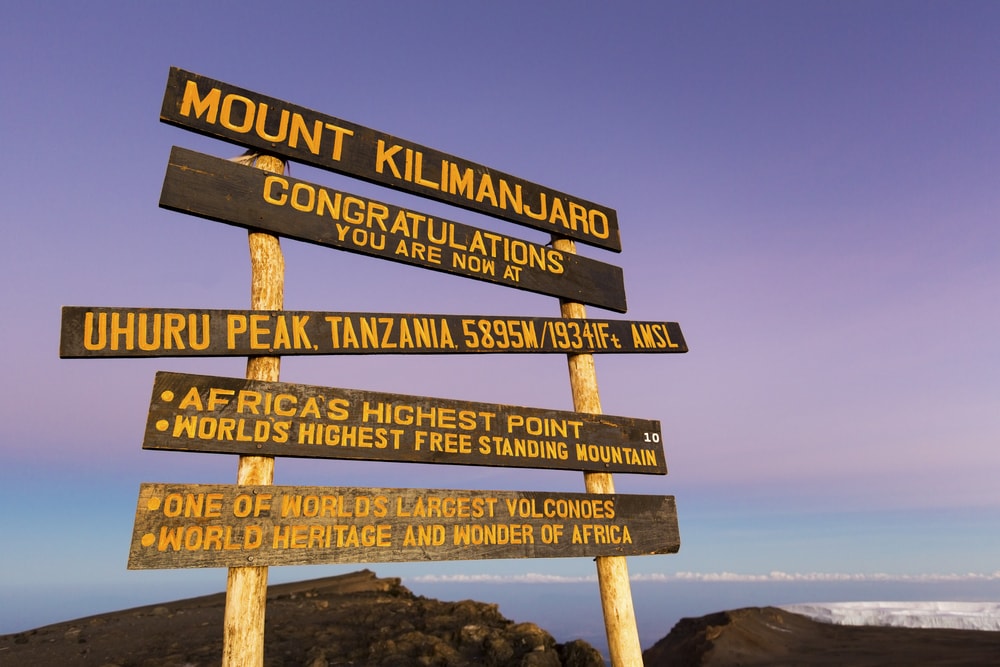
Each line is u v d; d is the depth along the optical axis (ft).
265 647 30.66
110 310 14.55
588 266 25.34
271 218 17.43
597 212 26.71
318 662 27.58
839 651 54.65
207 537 14.21
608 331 24.18
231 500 14.71
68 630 37.11
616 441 22.45
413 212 20.57
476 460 18.85
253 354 16.05
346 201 19.13
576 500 20.61
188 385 14.89
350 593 50.85
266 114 18.54
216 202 16.62
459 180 22.62
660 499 22.76
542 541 19.36
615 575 21.01
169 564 13.61
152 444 13.99
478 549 18.02
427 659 29.12
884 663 48.65
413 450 17.74
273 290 17.07
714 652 56.59
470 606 40.32
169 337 15.01
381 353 18.15
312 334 17.06
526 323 21.97
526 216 24.14
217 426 14.97
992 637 53.93
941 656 49.24
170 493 14.11
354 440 16.84
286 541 15.11
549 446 20.68
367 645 31.55
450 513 17.88
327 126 19.76
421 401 18.43
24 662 28.84
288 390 16.24
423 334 19.17
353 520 16.20
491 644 30.32
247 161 18.16
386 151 20.98
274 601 45.62
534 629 33.68
